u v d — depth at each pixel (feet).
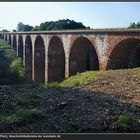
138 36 79.82
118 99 53.88
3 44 297.33
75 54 120.37
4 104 44.62
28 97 50.47
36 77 176.86
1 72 167.32
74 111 42.37
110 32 91.40
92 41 102.22
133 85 66.33
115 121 37.96
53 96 53.21
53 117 39.78
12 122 37.06
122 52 93.40
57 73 150.00
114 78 77.15
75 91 63.10
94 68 123.65
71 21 236.02
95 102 48.75
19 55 237.45
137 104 50.62
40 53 178.81
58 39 144.15
